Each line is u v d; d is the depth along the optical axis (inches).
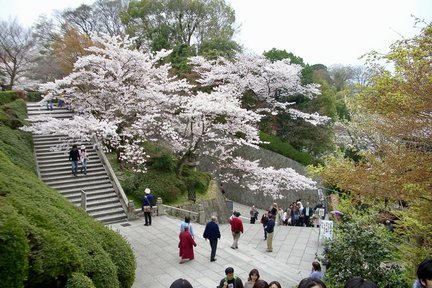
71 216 335.0
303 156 1219.9
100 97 852.0
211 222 533.6
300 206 931.3
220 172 1210.6
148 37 1448.1
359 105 412.5
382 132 351.6
